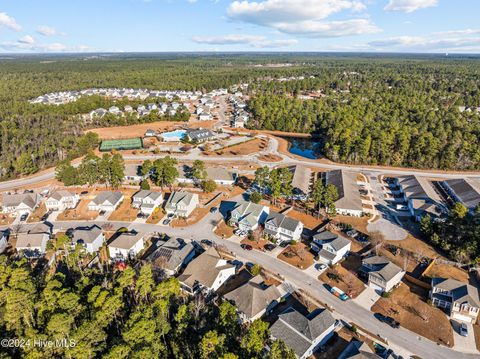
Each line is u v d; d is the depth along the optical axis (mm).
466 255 63438
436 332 49062
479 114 161500
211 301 54375
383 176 109812
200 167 98312
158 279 59688
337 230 75875
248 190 97625
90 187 99125
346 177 99938
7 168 109688
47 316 45719
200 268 59250
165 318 46750
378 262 60438
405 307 53812
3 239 70812
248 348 41312
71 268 62094
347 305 54156
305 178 103688
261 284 56938
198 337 46156
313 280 60000
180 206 82125
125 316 48688
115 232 75625
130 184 100688
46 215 83500
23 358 40281
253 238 72125
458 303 50500
